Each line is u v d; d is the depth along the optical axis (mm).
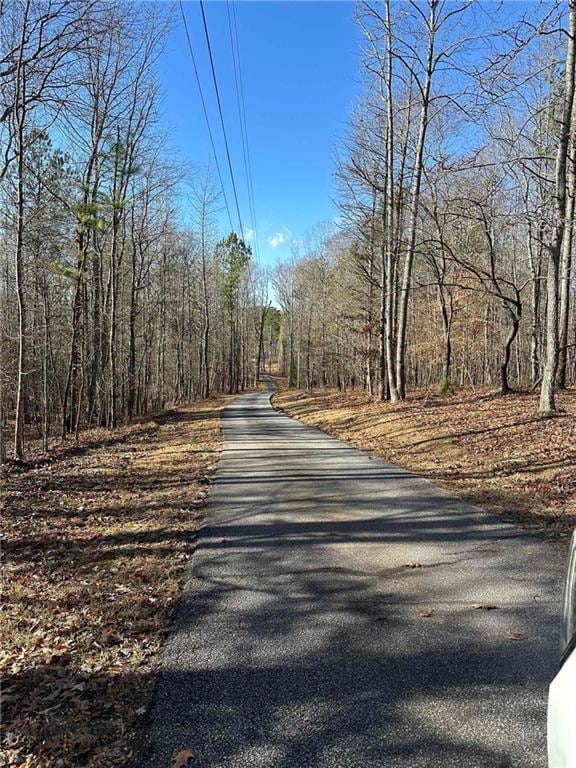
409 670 3207
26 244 14531
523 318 33031
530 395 16984
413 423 14648
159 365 37656
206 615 4117
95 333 22844
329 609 4141
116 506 7969
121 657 3535
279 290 64688
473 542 5652
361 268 24750
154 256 29703
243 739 2623
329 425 19359
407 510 7020
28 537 6488
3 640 3896
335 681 3111
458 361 38969
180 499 8219
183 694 3041
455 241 21625
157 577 5004
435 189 18297
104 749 2605
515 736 2578
